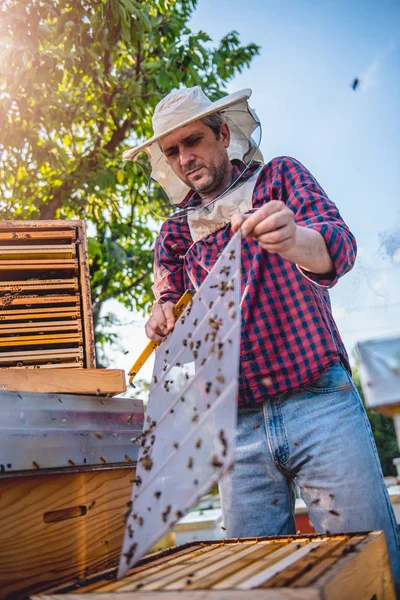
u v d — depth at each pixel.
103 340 8.12
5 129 5.53
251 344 1.90
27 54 4.70
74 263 2.22
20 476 1.55
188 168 2.05
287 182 1.97
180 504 1.15
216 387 1.23
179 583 1.15
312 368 1.85
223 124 2.11
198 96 2.05
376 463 1.82
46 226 2.18
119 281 8.18
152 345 1.82
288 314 1.90
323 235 1.60
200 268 2.11
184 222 2.25
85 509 1.74
